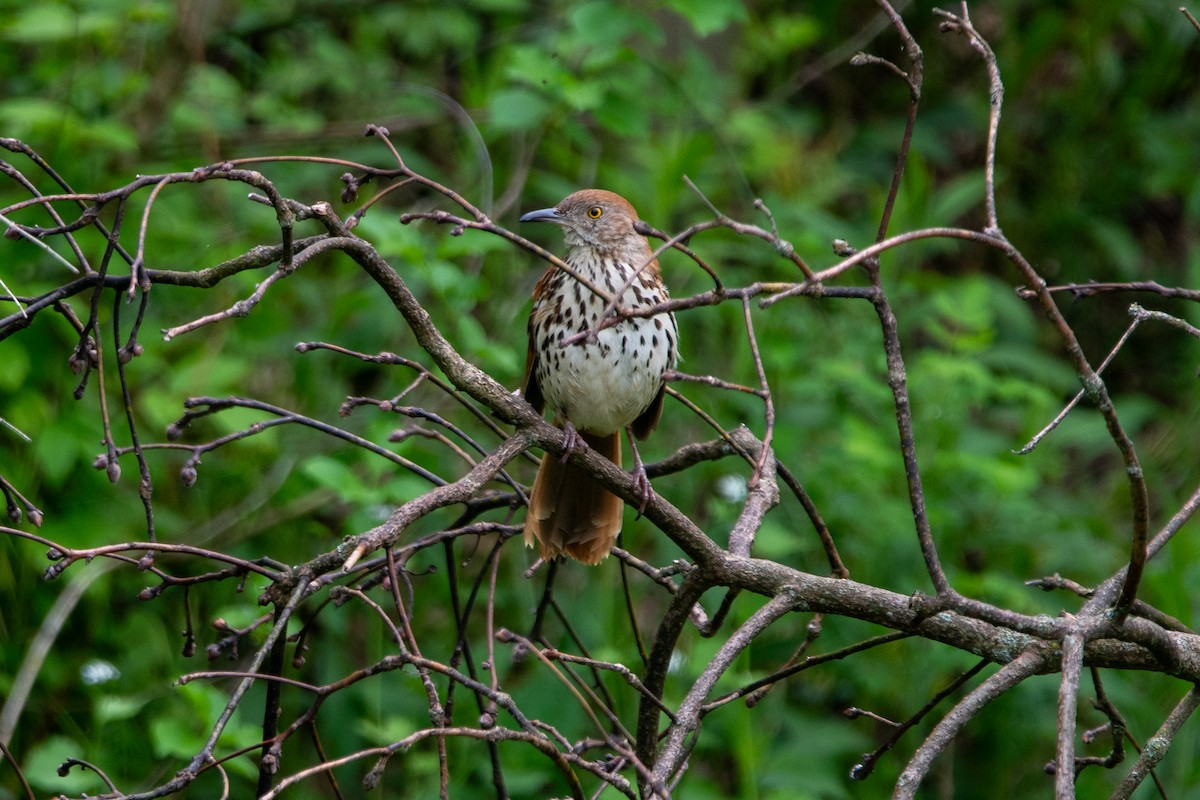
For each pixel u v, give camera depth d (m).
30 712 9.58
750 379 10.71
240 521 10.39
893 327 5.07
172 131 11.69
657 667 6.20
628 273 8.12
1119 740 6.00
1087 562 10.55
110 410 10.08
